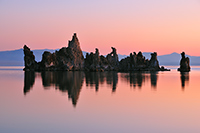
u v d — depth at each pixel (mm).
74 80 80250
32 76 101438
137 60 189000
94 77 96875
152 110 32906
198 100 40688
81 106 35125
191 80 85750
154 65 187625
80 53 178250
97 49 180000
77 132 23562
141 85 64875
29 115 29797
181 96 45125
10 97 42812
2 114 30203
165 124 26344
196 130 24453
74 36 178500
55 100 39812
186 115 30203
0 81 75875
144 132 23781
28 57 166375
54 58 165375
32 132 23516
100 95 45562
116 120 27781
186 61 171250
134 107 34656
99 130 24203
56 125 25703
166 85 65812
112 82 73375
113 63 190500
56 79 84688
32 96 43938
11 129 24359
